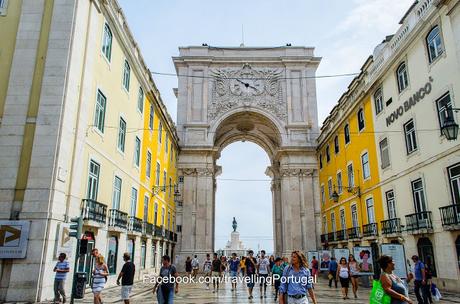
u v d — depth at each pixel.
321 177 23.73
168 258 5.68
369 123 15.12
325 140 22.05
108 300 8.20
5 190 7.51
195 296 10.08
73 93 8.39
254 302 8.74
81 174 8.66
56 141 7.75
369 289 11.88
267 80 26.39
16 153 7.73
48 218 7.32
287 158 25.11
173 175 22.75
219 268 11.70
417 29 11.02
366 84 14.91
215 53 26.66
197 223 23.61
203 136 25.14
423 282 7.49
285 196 24.53
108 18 10.68
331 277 13.02
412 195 11.61
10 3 8.70
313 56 26.44
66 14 8.53
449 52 9.66
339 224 19.33
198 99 25.91
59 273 6.87
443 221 9.79
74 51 8.45
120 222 11.02
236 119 27.55
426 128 10.81
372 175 14.78
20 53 8.29
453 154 9.52
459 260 9.23
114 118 11.25
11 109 7.96
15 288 6.90
